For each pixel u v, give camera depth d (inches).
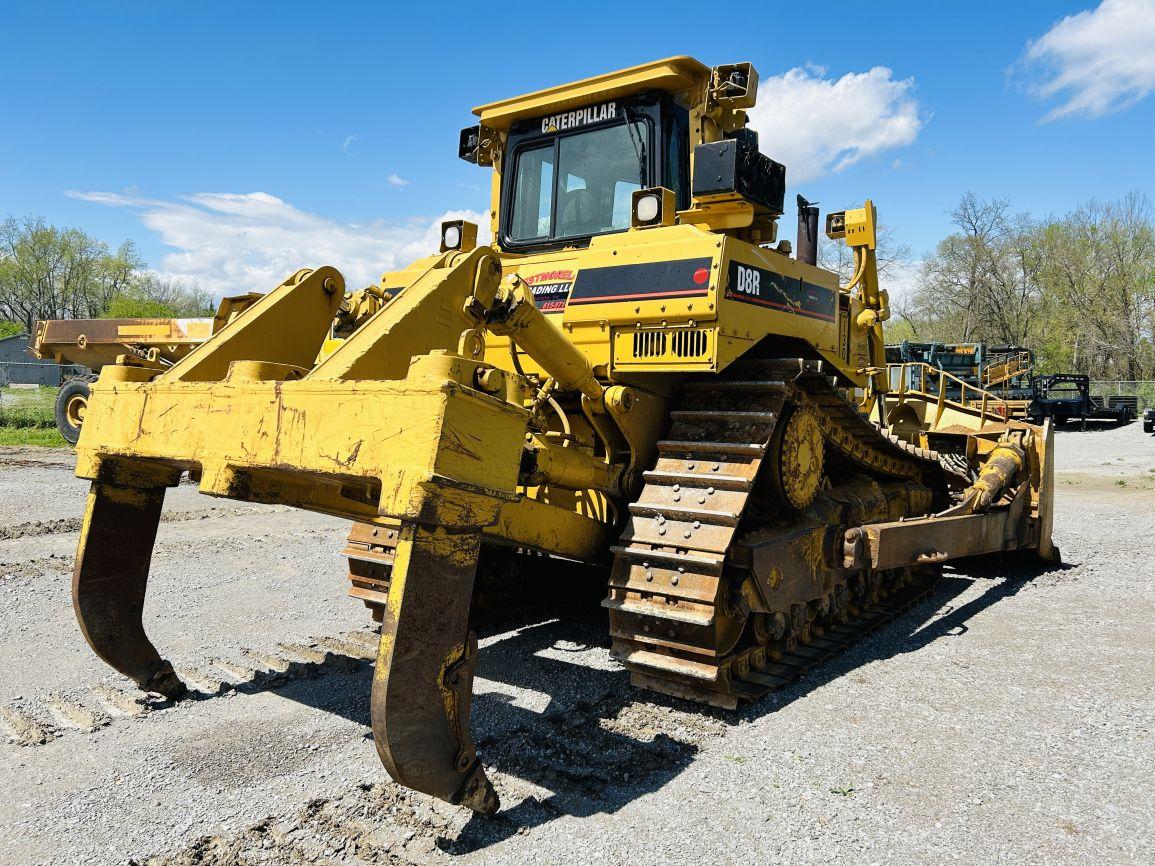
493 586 218.1
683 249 158.7
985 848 108.6
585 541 165.3
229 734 143.3
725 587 151.6
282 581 257.0
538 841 109.8
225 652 187.3
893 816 116.6
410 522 101.8
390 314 130.3
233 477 121.3
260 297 171.3
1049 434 278.8
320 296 164.1
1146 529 366.3
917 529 198.4
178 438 128.9
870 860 106.0
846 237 281.6
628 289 164.4
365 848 107.2
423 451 100.7
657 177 195.8
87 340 585.0
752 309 166.1
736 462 157.8
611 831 112.3
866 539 182.5
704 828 113.3
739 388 168.4
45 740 140.0
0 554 286.5
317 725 147.3
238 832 111.0
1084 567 288.2
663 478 161.6
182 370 141.6
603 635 205.3
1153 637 205.2
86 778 126.7
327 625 209.5
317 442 110.7
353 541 198.1
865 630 205.3
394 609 100.3
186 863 103.7
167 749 137.2
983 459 276.2
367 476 105.1
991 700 161.3
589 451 173.8
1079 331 1927.9
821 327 200.1
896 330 2348.7
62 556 283.1
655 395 176.1
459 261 135.9
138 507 152.9
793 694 164.4
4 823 113.4
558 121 214.1
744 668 165.8
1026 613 228.7
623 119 201.8
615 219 202.2
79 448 145.6
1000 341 1999.3
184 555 292.8
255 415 118.3
